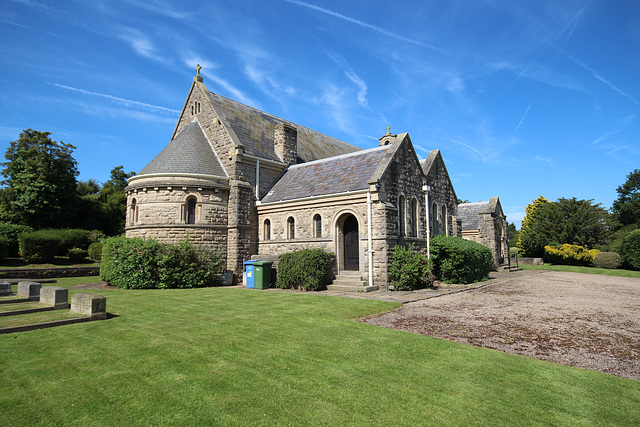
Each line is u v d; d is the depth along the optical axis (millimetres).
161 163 21625
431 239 22000
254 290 17641
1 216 33281
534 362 7262
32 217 34125
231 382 6070
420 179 22500
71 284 20312
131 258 18484
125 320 10352
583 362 7422
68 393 5633
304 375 6410
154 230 20594
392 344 8258
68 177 35969
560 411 5270
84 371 6484
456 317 11453
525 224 59406
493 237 32688
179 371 6523
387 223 17859
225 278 20875
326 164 23359
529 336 9297
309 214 20453
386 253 17562
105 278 19750
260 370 6605
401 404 5402
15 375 6273
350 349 7867
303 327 9688
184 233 20641
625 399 5668
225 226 21797
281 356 7355
